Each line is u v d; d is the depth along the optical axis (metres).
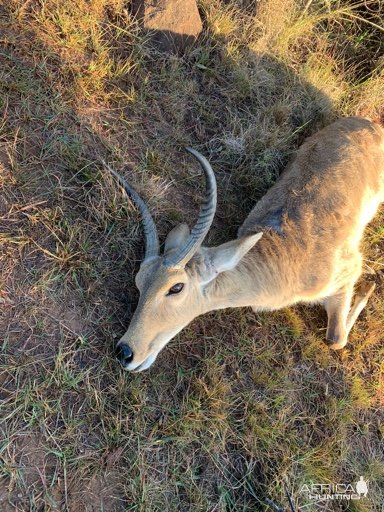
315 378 1.15
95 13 1.18
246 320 1.12
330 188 1.11
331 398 1.14
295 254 1.05
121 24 1.21
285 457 1.04
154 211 1.08
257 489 1.01
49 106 1.05
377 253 1.34
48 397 0.89
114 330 0.97
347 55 1.55
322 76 1.44
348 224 1.12
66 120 1.06
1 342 0.89
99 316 0.97
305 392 1.13
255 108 1.31
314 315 1.20
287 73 1.39
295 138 1.36
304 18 1.46
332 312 1.15
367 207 1.21
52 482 0.85
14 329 0.90
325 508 1.06
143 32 1.21
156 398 0.97
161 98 1.20
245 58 1.33
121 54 1.19
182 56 1.27
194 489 0.96
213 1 1.32
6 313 0.90
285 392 1.10
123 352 0.89
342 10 1.47
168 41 1.24
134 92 1.16
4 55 1.04
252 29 1.35
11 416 0.85
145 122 1.16
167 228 1.09
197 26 1.27
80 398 0.91
